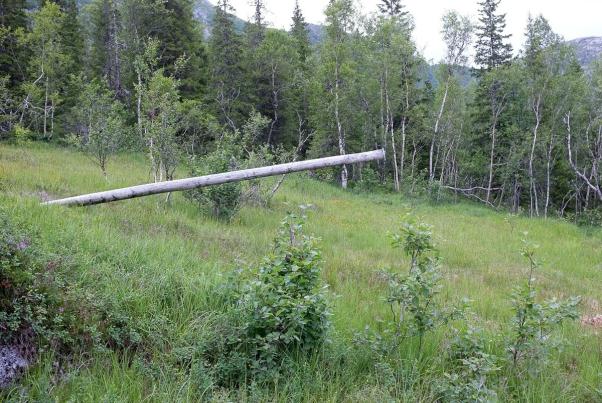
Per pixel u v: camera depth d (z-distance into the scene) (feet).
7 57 102.32
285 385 13.34
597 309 28.43
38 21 93.56
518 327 15.90
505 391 14.80
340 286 24.29
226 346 14.75
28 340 12.90
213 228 33.24
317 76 115.75
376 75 114.73
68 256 16.39
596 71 114.32
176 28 115.96
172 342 14.84
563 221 84.28
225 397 12.52
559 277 36.86
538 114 113.19
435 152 138.62
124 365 13.17
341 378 14.44
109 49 122.42
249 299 14.84
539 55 108.88
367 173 110.52
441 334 18.24
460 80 120.78
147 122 44.91
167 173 43.34
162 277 17.60
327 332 15.24
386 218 58.65
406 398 13.69
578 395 15.57
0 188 31.27
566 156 118.01
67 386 12.16
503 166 123.13
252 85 122.21
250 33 137.39
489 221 73.20
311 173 100.83
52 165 53.62
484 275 34.12
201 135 82.74
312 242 15.97
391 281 16.44
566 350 18.95
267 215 44.24
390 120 125.70
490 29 145.28
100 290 15.72
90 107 71.05
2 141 76.38
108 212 29.45
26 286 13.50
